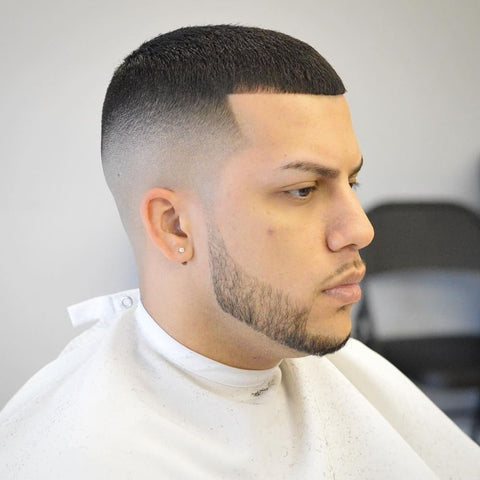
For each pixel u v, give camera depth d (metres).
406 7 1.66
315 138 0.51
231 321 0.55
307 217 0.52
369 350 0.85
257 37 0.55
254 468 0.57
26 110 1.46
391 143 1.71
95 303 0.76
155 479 0.51
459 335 1.74
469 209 1.67
